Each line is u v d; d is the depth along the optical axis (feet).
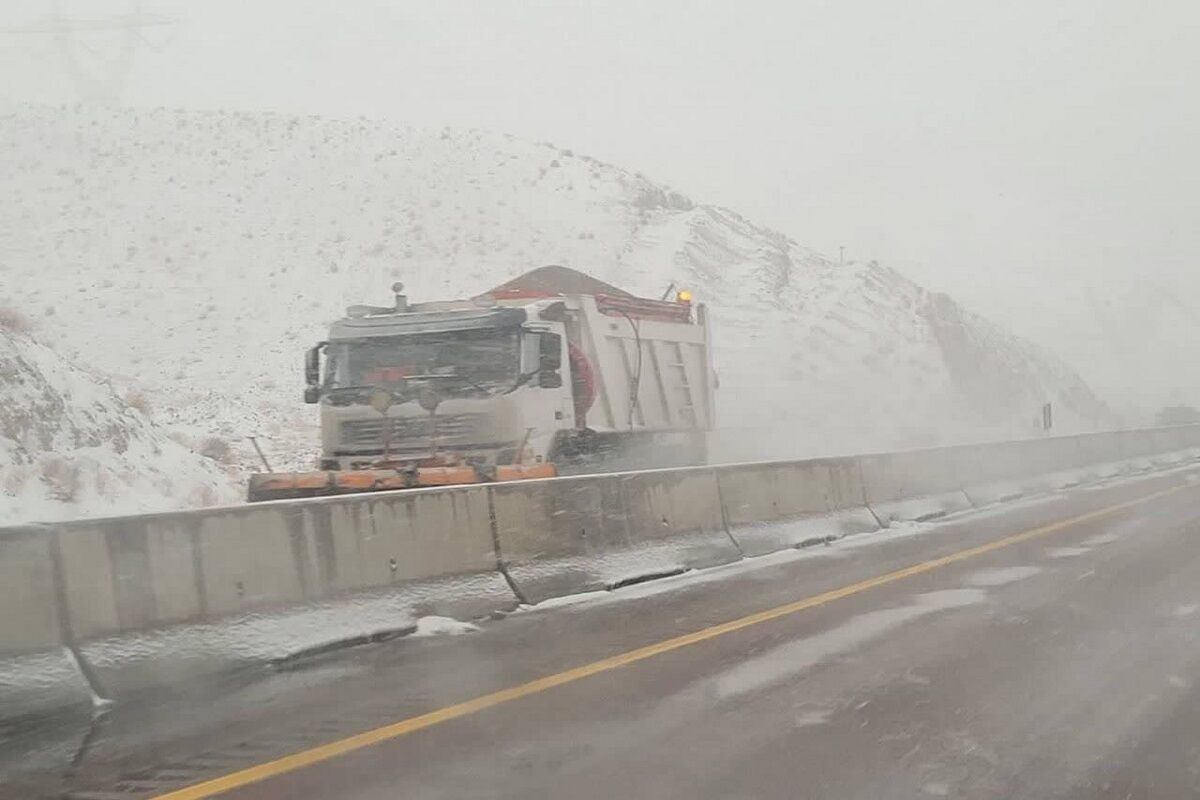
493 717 26.50
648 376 68.80
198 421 109.40
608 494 45.78
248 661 30.53
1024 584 44.80
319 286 157.89
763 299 177.27
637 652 33.22
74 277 154.10
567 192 198.90
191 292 153.07
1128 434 113.70
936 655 32.63
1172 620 37.40
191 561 30.14
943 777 22.24
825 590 43.86
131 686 27.68
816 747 24.12
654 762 23.15
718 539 51.44
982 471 80.18
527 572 40.88
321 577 33.73
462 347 55.77
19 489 56.49
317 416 118.73
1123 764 22.99
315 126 213.46
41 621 26.61
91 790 21.58
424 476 51.70
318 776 22.30
